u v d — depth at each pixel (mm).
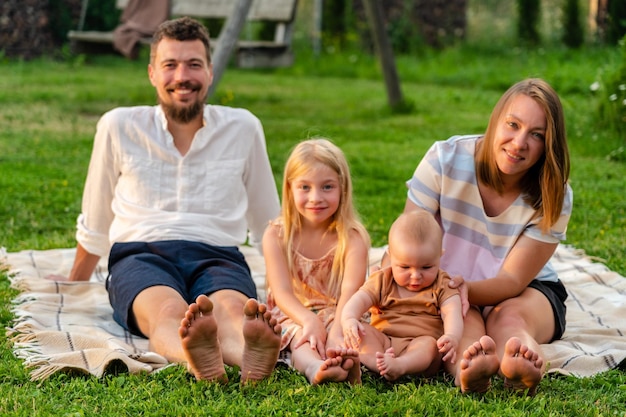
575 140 8289
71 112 9891
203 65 3811
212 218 3830
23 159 7355
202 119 3883
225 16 11664
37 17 14906
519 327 3143
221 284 3477
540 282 3502
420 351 3018
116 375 3039
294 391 2881
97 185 3918
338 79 14875
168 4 11328
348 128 9461
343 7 17078
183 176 3840
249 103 11203
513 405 2809
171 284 3461
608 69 8805
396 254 3139
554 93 3217
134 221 3787
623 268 4723
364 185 6762
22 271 4316
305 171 3355
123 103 10492
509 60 15586
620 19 15367
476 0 20594
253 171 4016
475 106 11391
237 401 2840
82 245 4008
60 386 2957
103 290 4066
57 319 3654
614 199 6320
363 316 3395
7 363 3146
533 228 3350
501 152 3236
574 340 3523
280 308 3330
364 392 2879
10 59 14641
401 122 9969
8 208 5832
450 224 3482
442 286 3170
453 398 2861
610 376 3119
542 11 17922
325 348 3178
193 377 3020
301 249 3465
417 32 17188
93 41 12547
